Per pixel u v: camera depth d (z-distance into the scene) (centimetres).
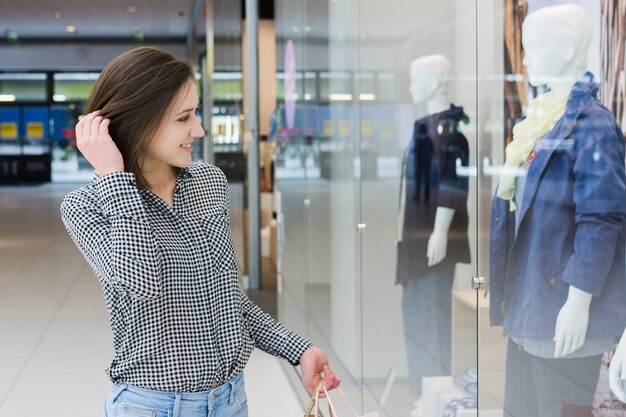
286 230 546
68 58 2384
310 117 452
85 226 170
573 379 177
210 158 1103
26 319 646
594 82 164
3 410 433
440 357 260
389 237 308
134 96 173
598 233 164
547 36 183
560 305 181
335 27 387
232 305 180
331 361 405
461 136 241
